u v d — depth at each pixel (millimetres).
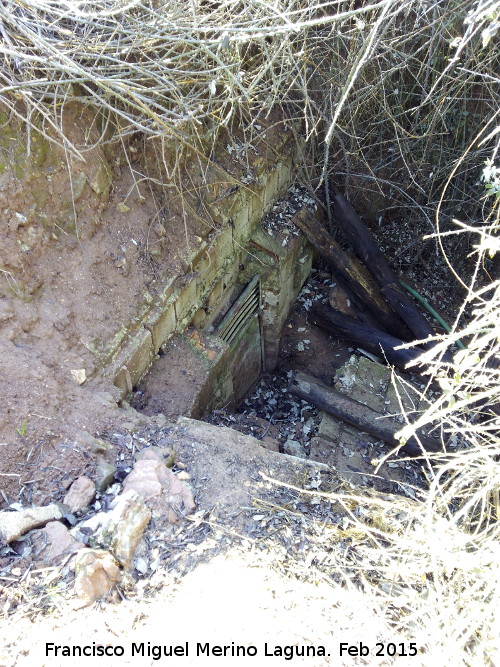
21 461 2689
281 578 2467
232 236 4227
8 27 3012
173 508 2684
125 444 2943
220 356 3930
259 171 4348
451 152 5016
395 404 4539
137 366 3463
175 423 3186
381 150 5027
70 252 3260
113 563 2371
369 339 4918
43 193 3152
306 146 4992
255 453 3088
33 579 2330
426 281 5527
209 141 3990
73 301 3207
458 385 2268
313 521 2730
